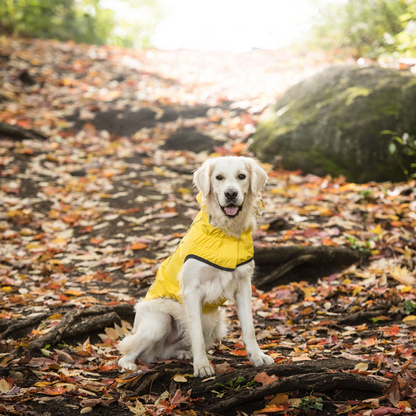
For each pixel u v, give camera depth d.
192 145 8.60
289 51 12.95
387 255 5.04
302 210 6.01
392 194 6.29
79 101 10.09
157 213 6.33
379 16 10.54
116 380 2.99
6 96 9.72
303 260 4.93
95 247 5.64
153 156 8.20
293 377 2.79
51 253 5.42
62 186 7.14
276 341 3.76
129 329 3.96
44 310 4.12
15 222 6.11
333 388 2.77
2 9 14.42
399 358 3.14
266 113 8.93
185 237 3.44
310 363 3.09
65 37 15.87
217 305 3.40
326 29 12.12
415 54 9.02
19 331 3.67
